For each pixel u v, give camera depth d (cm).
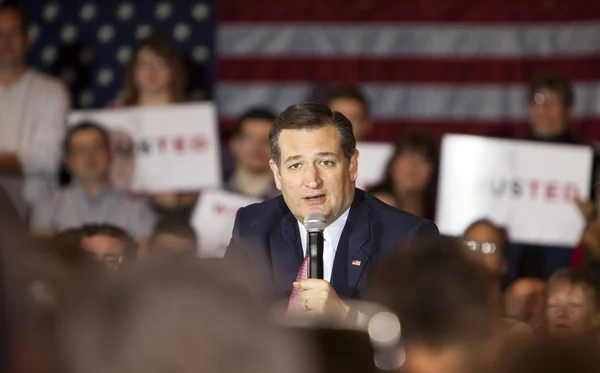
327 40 2188
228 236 1731
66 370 444
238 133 1886
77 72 2170
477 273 491
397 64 2178
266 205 1036
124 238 1346
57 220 1814
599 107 2123
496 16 2170
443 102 2167
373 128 2169
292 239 997
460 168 1775
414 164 1828
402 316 491
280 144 979
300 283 877
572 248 1811
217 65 2183
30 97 2008
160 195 1888
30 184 1973
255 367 427
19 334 495
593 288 1166
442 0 2177
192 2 2195
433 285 488
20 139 1988
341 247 992
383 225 1004
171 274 432
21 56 2017
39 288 509
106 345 427
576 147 1762
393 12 2188
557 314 1169
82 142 1830
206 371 424
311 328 507
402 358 499
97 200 1827
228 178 2133
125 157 1880
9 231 548
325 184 969
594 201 1579
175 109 1880
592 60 2134
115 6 2191
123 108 1894
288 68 2181
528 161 1767
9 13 2005
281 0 2195
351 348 504
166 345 424
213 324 426
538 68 2155
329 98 1880
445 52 2173
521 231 1764
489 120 2159
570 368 493
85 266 547
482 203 1767
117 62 2173
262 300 437
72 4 2191
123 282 432
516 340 503
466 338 486
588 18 2145
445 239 519
